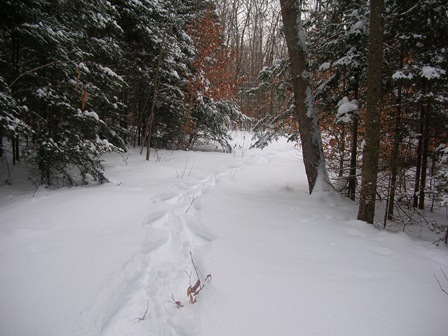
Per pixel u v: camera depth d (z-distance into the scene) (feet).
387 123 20.02
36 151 19.90
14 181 20.76
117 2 27.40
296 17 18.57
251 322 6.77
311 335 6.40
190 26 38.99
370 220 15.08
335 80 21.30
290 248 11.06
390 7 17.22
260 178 26.99
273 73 23.31
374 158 14.83
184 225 12.34
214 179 23.70
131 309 7.06
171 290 8.10
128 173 24.49
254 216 14.87
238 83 46.34
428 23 16.61
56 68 19.48
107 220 12.38
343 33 20.02
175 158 34.53
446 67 16.26
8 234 10.56
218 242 10.97
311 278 8.81
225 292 7.90
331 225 14.07
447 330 6.77
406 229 16.94
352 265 9.87
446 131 18.80
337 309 7.36
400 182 19.36
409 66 16.14
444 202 14.60
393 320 7.04
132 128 40.93
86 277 8.14
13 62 19.42
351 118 19.33
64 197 15.07
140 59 33.86
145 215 13.19
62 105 18.67
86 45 22.02
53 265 8.66
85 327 6.39
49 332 6.17
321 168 19.63
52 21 18.06
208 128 44.78
